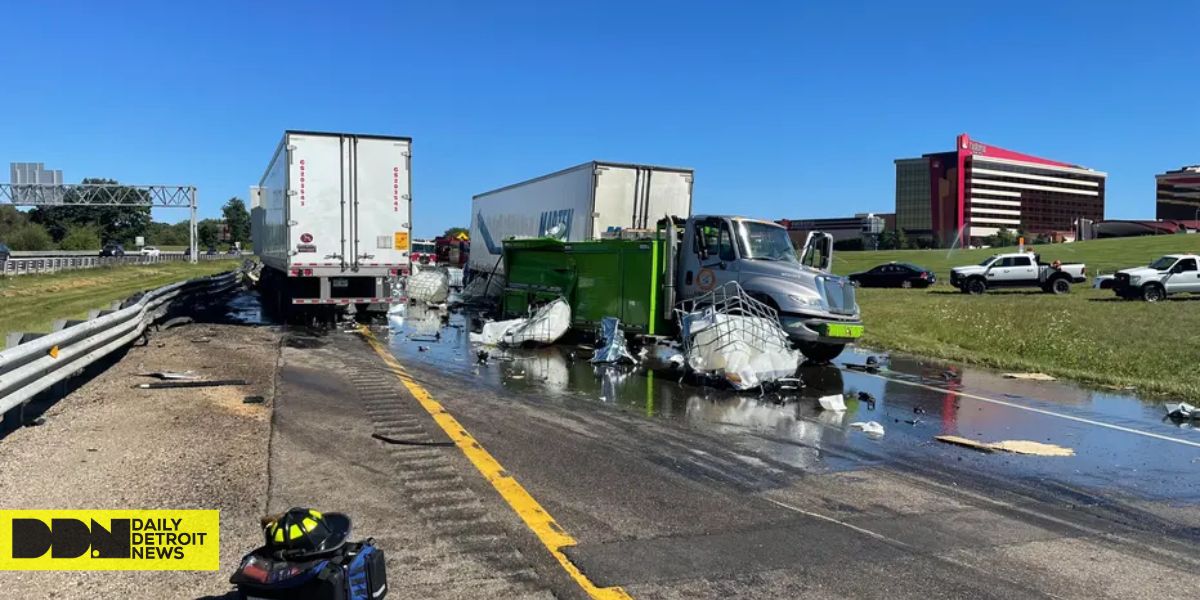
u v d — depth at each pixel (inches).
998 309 985.5
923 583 167.3
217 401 330.3
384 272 703.1
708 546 185.6
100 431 270.4
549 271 662.5
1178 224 5620.1
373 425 298.4
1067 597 162.1
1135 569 178.5
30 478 215.8
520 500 214.4
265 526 138.1
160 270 2074.3
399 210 703.7
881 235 6250.0
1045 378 483.2
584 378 438.6
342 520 140.3
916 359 572.7
